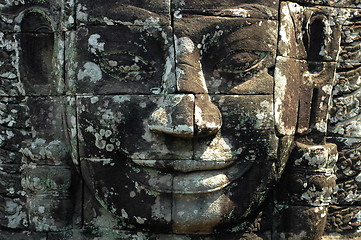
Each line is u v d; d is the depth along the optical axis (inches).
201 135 107.9
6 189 124.5
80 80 111.0
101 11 109.3
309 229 119.1
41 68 120.7
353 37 126.0
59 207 117.7
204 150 109.6
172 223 112.4
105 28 109.3
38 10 118.2
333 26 122.5
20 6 120.4
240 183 113.7
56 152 117.0
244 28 109.8
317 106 121.8
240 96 111.0
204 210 111.6
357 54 126.2
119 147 110.9
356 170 125.6
